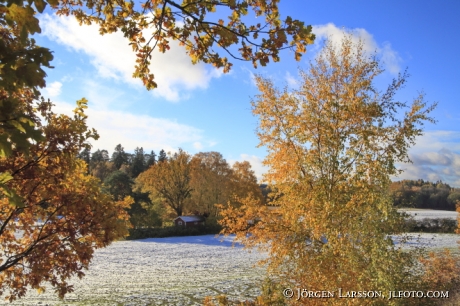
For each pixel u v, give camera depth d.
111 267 29.84
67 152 5.72
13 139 2.47
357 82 10.28
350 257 8.45
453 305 9.63
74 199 5.96
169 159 67.06
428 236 43.00
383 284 8.13
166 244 47.22
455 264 13.05
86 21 5.01
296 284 9.70
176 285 22.59
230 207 11.23
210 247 44.22
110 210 6.30
